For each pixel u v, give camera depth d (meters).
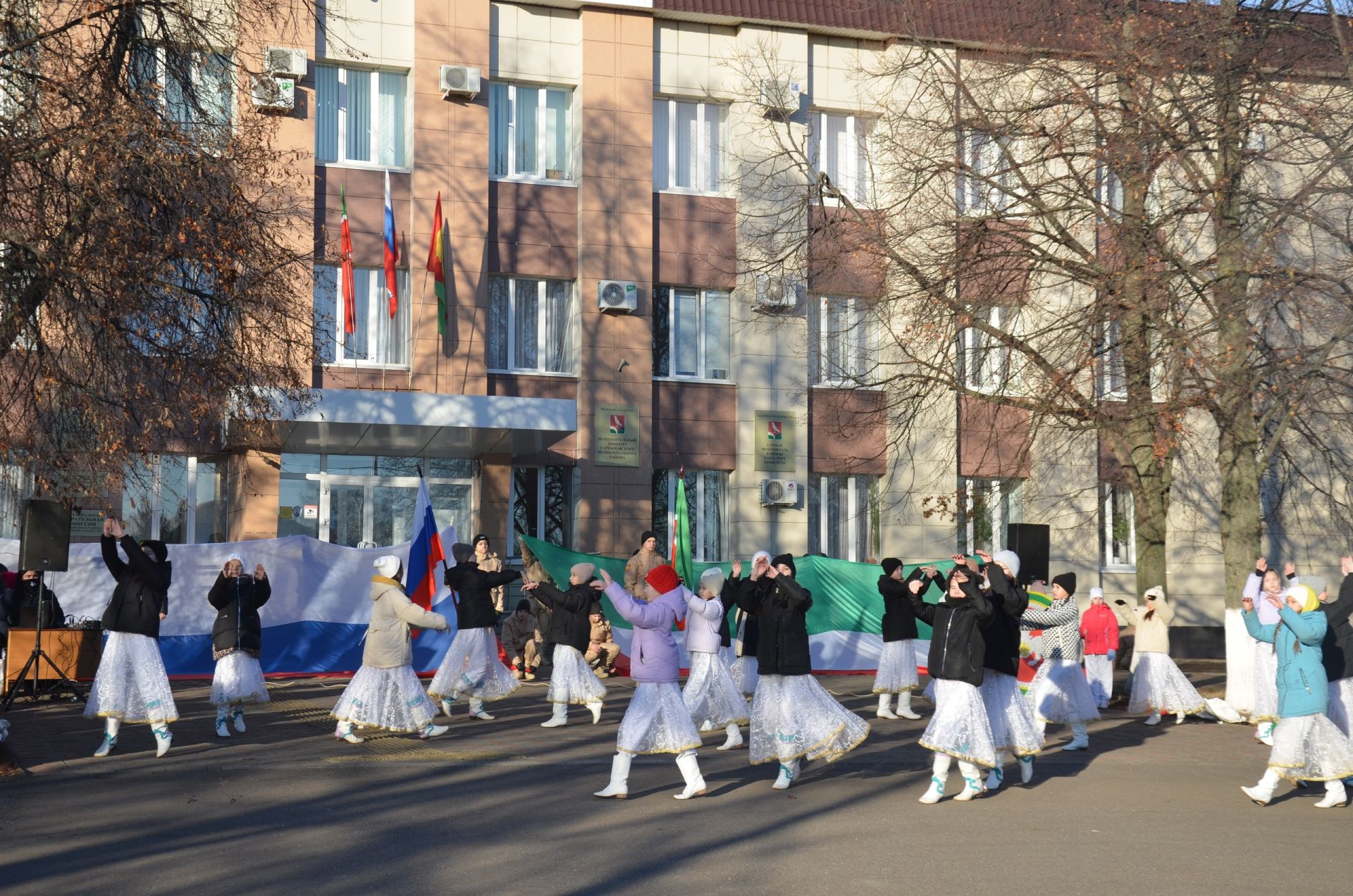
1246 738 16.22
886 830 9.67
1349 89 17.56
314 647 21.67
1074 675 15.00
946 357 20.47
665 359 26.97
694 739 11.03
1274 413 18.95
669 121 27.33
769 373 26.98
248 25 15.96
